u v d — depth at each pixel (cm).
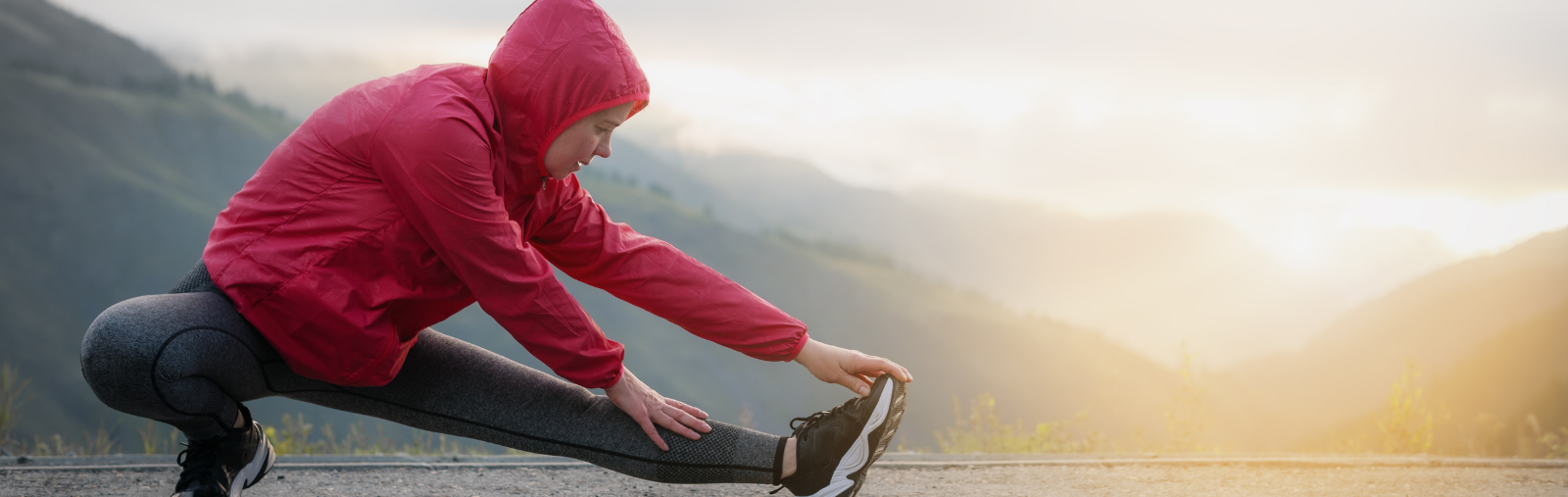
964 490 283
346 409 199
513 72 173
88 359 157
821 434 204
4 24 17088
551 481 281
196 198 14225
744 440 204
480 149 167
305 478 280
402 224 170
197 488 184
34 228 11925
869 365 213
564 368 185
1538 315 10038
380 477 283
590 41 173
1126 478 299
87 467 283
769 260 17488
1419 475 305
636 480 283
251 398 186
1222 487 289
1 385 387
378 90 171
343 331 168
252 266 166
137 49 18675
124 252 12150
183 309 164
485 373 199
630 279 207
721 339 212
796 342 212
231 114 17312
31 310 10444
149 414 167
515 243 174
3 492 257
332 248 167
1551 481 296
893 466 314
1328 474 306
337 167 168
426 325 185
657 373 11838
